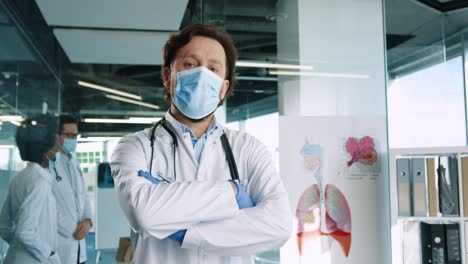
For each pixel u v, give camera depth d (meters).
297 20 3.49
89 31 4.25
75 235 3.53
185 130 1.25
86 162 3.78
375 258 2.94
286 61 3.52
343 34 3.43
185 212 1.05
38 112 3.89
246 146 1.29
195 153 1.25
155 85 4.20
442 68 5.04
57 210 3.51
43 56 4.05
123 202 1.08
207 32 1.24
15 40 3.98
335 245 2.94
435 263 2.89
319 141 3.00
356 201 2.97
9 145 3.69
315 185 2.97
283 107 3.49
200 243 1.07
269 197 1.20
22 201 3.44
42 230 3.41
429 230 2.92
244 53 3.58
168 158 1.23
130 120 4.08
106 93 4.07
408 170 2.95
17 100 3.89
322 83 3.42
